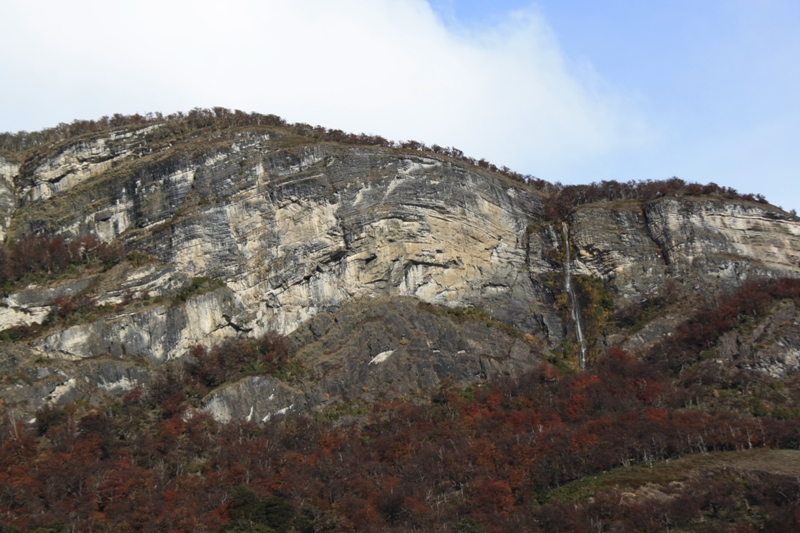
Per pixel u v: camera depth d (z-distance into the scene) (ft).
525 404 476.13
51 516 365.20
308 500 395.96
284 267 532.32
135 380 472.03
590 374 510.58
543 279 587.68
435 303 548.72
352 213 550.36
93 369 469.57
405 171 573.33
